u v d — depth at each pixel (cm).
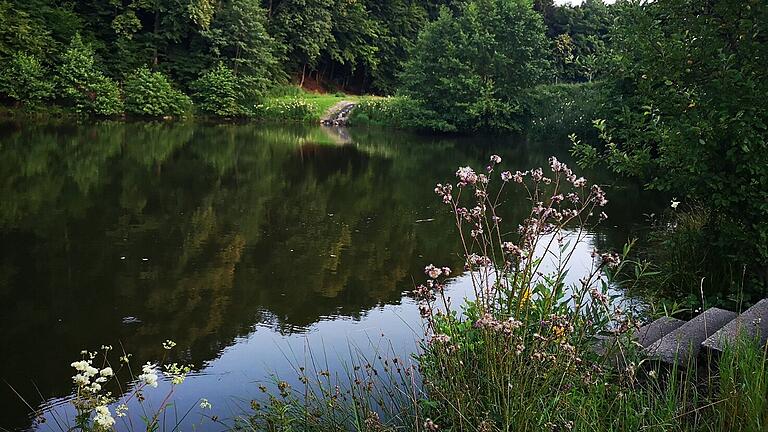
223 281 584
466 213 289
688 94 475
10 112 2333
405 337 451
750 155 428
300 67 3947
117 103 2566
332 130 2619
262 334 462
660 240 694
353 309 515
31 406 356
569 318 296
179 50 3078
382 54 4247
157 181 1145
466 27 2848
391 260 667
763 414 224
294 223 839
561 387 256
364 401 321
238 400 360
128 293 544
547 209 287
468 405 253
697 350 318
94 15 2961
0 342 439
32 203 896
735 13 455
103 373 240
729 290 486
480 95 2716
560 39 4250
